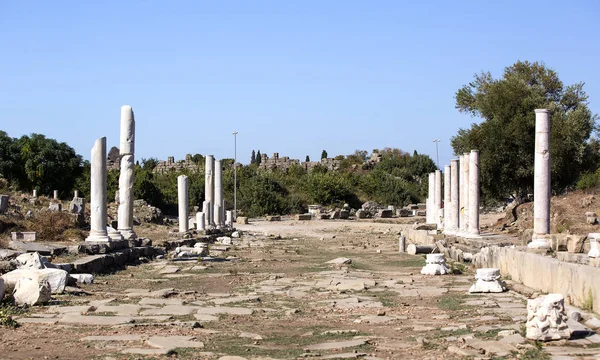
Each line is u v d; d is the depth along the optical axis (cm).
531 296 1638
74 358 1001
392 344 1112
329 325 1324
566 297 1486
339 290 1858
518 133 4256
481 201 4866
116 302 1572
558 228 3438
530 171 4288
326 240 4447
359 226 6006
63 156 7619
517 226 3922
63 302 1540
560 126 4216
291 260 2905
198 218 4450
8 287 1517
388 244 4044
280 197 7919
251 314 1452
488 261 2219
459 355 1011
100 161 2561
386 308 1538
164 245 3222
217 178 5084
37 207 4472
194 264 2636
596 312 1323
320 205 7881
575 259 1805
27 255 1845
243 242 4197
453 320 1354
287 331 1257
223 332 1232
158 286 1944
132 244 2808
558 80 4919
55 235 3266
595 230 3291
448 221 3956
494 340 1105
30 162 7269
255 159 13925
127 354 1028
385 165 10425
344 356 1016
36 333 1192
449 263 2558
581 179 4375
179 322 1305
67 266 1997
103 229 2561
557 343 1073
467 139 4438
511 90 4412
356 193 8744
